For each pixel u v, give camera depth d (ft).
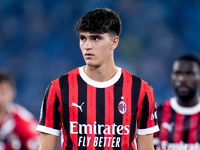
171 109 55.21
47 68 153.99
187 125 53.83
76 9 160.45
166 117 55.06
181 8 160.66
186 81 53.16
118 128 30.94
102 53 29.66
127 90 31.71
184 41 158.20
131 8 160.76
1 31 160.04
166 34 158.71
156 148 54.85
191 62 53.52
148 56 155.94
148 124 32.58
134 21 159.74
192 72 53.11
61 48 156.25
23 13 161.58
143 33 158.81
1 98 51.93
